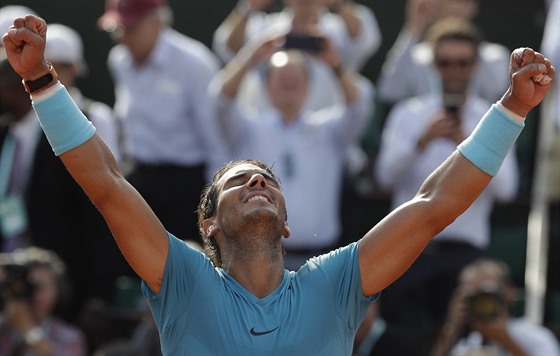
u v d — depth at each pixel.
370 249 11.19
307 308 10.92
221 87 22.78
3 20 25.03
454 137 22.25
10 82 22.45
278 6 27.06
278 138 22.91
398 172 23.16
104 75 27.78
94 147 11.09
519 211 25.83
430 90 24.94
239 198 11.30
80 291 23.14
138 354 20.67
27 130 22.83
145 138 24.00
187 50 24.03
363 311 11.33
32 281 20.47
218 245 11.59
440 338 20.97
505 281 21.30
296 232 22.59
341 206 23.30
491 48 25.42
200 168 24.05
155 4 23.75
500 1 27.52
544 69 11.13
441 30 22.88
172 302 10.96
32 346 20.22
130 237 10.95
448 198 11.24
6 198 22.83
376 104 25.84
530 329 21.27
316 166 22.88
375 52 27.80
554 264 25.09
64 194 22.72
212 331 10.76
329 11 26.41
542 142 26.11
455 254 22.91
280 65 22.92
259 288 11.06
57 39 22.39
